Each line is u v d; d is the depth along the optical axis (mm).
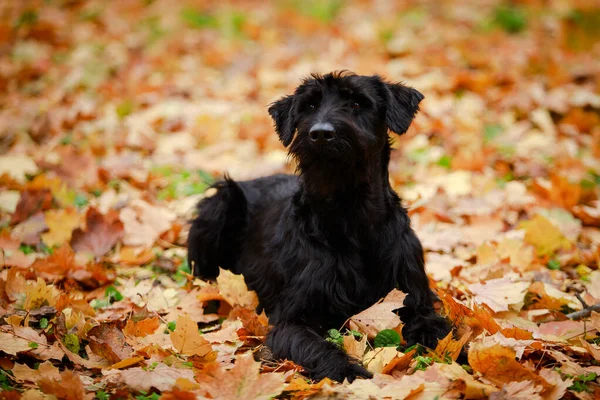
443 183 8703
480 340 4773
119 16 16625
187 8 16969
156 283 6738
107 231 7391
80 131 10609
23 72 12852
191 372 4598
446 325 5273
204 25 16156
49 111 11023
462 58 13219
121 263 7102
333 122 5164
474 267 6660
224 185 6930
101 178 9000
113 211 7535
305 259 5445
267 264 5922
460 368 4488
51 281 6430
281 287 5648
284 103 6125
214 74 13289
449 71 12594
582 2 16516
